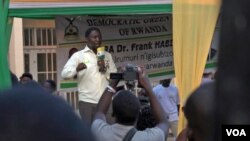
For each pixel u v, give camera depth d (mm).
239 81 607
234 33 608
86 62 6234
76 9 5668
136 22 7512
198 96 1513
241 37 605
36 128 662
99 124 3322
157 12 5680
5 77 5258
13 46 12906
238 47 607
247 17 602
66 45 7285
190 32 5453
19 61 13016
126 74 3574
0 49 5316
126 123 3248
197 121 1527
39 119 667
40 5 5605
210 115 718
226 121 622
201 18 5414
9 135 654
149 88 3531
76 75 6371
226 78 616
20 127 658
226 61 615
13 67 12953
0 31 5355
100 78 6246
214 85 676
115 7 5664
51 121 671
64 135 671
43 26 13539
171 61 7566
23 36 13312
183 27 5473
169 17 7520
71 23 7281
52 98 725
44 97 716
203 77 6152
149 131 3244
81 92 6273
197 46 5465
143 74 3594
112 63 6457
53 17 7133
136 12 5676
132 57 7551
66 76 6285
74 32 7305
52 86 6699
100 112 3529
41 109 678
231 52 611
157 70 7598
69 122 686
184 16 5465
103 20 7410
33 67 13555
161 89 8242
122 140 3197
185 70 5504
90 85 6215
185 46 5488
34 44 13523
